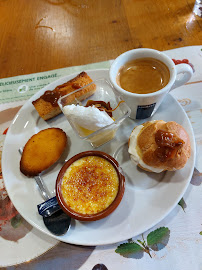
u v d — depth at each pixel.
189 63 0.24
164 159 0.16
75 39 0.29
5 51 0.29
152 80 0.19
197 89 0.23
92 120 0.17
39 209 0.16
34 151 0.20
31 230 0.17
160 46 0.27
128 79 0.20
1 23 0.32
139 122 0.21
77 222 0.16
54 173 0.19
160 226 0.16
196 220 0.16
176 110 0.21
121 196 0.16
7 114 0.23
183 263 0.15
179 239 0.16
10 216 0.18
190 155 0.18
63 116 0.23
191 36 0.27
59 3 0.33
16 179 0.19
